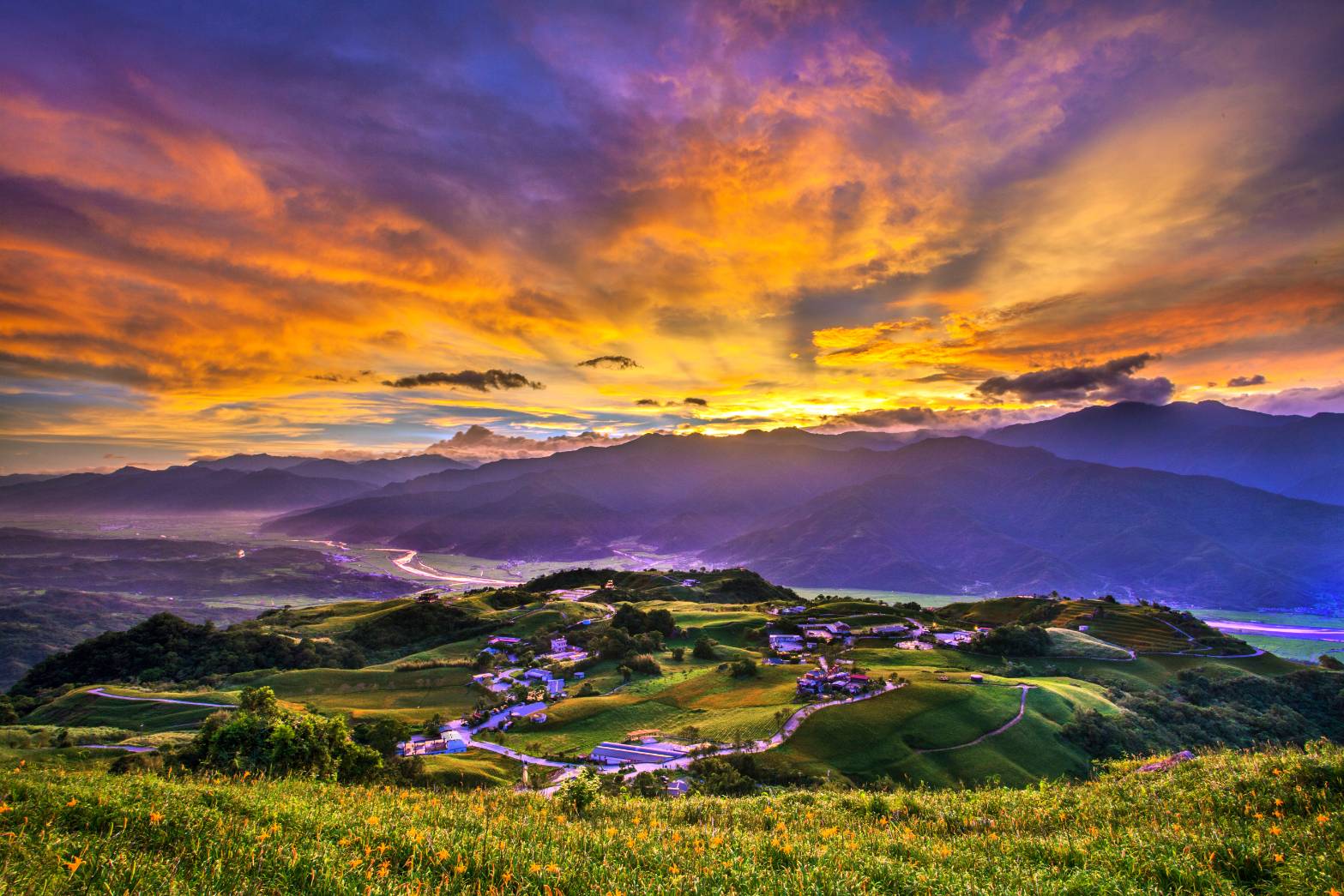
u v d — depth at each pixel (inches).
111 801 442.6
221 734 1077.1
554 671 5777.6
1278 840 448.5
